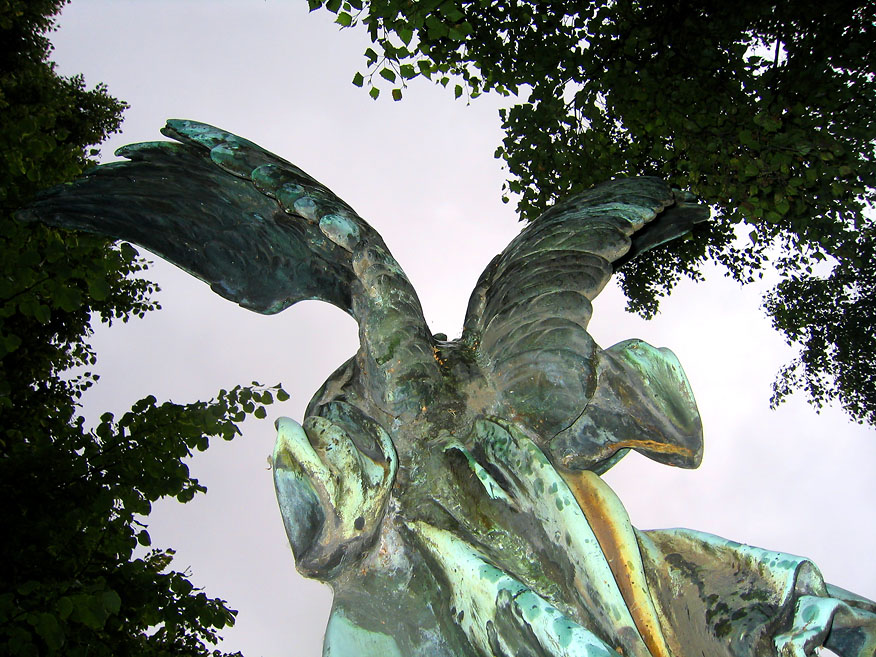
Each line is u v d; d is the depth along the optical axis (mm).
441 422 2879
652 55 9430
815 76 8953
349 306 3238
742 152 8422
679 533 2834
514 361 2898
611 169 9297
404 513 2730
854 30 9125
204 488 7316
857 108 8883
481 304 3328
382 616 2631
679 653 2582
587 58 9117
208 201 3318
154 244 3266
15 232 6258
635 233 3768
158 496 7195
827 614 2381
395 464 2664
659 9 9328
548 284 2992
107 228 3244
